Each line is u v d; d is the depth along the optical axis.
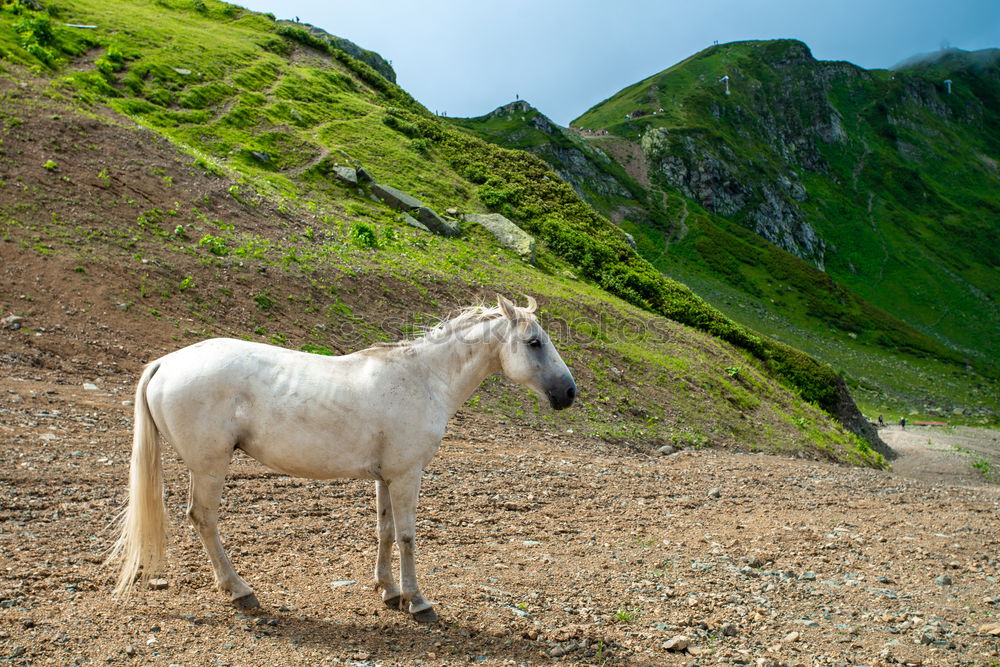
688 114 135.25
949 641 6.02
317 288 19.70
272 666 4.46
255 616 5.20
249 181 27.05
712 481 13.87
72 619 4.81
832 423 28.48
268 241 21.56
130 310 15.34
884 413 53.59
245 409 5.19
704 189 109.75
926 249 126.00
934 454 34.50
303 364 5.40
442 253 28.50
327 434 5.24
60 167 19.94
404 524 5.47
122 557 5.60
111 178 20.64
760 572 7.78
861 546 9.27
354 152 37.88
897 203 143.38
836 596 7.14
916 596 7.27
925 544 9.59
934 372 73.31
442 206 35.88
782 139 149.88
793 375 33.78
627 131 125.06
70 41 36.56
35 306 14.29
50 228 17.03
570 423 18.41
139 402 5.27
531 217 38.84
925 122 181.12
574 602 6.30
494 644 5.20
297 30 53.56
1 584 5.30
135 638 4.64
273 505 8.53
